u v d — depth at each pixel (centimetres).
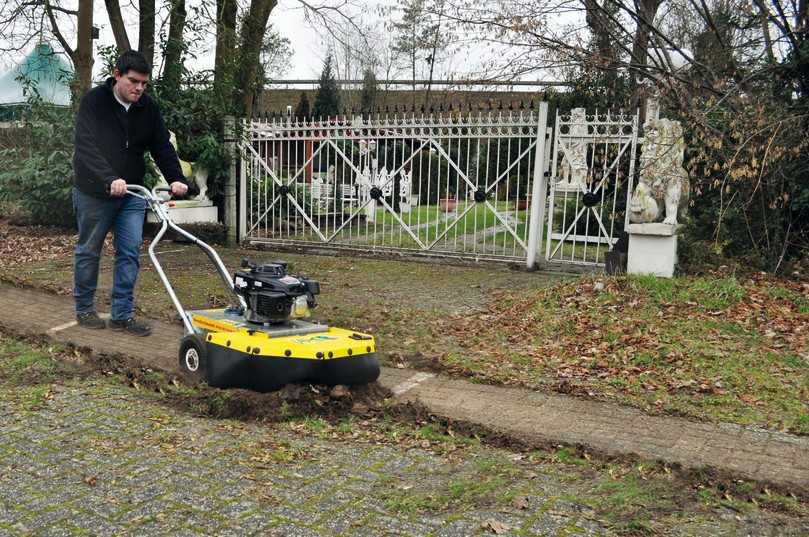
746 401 523
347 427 448
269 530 317
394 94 3506
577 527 327
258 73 1573
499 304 822
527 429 461
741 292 761
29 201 1382
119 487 356
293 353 456
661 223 852
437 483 373
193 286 901
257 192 1352
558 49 980
